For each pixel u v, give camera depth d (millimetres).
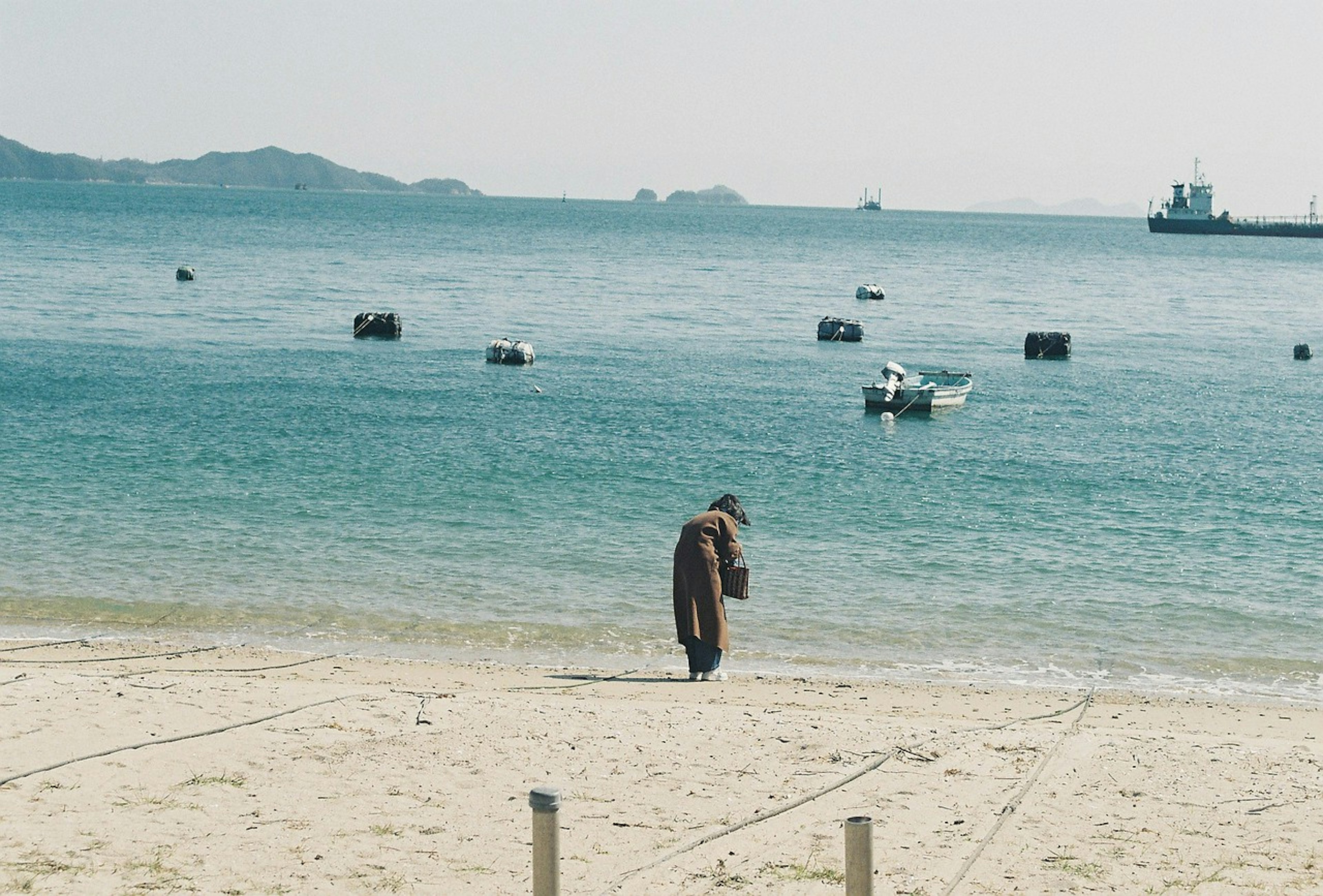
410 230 160375
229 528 21188
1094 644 16109
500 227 179750
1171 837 8703
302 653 15117
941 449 30797
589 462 27781
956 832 8781
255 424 31672
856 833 5883
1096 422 35625
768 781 9914
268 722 11180
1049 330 63188
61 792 9172
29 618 16375
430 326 57312
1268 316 74188
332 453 28000
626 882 7824
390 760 10188
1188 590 18578
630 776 9969
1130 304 80500
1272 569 19844
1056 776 10133
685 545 14148
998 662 15336
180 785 9422
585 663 15016
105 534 20594
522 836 8594
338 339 51406
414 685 13625
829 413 36312
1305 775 10203
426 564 19344
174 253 100812
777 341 54625
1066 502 24781
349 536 20891
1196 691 14367
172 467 26031
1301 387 43812
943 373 40781
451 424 32469
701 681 14109
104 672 13781
